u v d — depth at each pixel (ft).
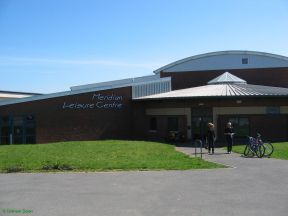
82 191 42.16
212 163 62.80
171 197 38.65
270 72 192.85
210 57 194.39
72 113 127.65
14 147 87.51
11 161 65.41
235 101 123.75
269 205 34.86
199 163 62.54
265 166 60.08
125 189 42.93
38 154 73.92
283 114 123.95
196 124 126.93
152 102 136.05
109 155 73.15
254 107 123.65
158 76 181.37
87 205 35.88
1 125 125.08
